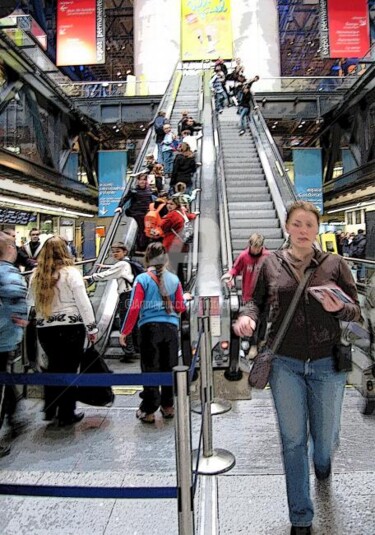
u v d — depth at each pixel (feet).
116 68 129.70
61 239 12.67
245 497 9.03
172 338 12.91
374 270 14.39
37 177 48.49
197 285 19.25
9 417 11.24
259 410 13.43
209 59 77.36
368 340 11.97
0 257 11.09
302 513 7.81
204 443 10.37
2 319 10.61
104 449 11.19
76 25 61.36
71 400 12.33
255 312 8.10
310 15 108.58
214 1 77.30
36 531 8.18
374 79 50.65
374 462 10.23
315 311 7.74
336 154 68.13
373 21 77.05
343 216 61.31
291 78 66.13
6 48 40.19
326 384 7.98
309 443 9.60
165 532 8.06
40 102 53.62
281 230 27.14
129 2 111.55
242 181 33.78
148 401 12.77
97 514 8.61
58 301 12.23
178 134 42.01
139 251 17.84
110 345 17.29
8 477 9.82
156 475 9.86
